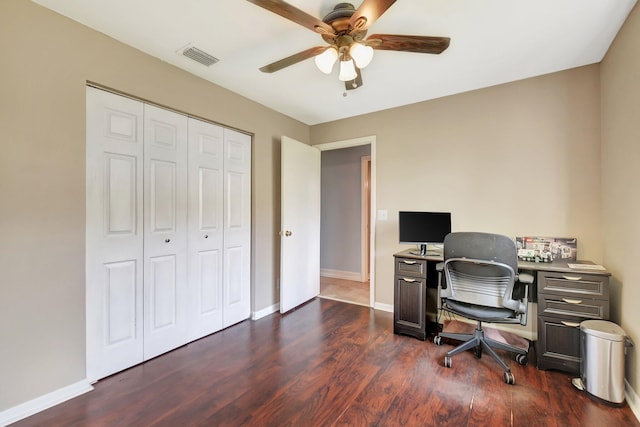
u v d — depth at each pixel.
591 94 2.27
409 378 1.93
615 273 1.94
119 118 1.97
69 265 1.71
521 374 1.98
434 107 2.96
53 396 1.65
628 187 1.75
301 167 3.45
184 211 2.39
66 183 1.70
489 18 1.72
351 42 1.58
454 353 2.12
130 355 2.05
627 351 1.70
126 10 1.64
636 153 1.64
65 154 1.69
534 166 2.49
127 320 2.04
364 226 4.67
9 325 1.51
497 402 1.68
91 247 1.85
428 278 2.58
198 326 2.51
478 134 2.74
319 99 2.97
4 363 1.49
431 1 1.57
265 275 3.14
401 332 2.62
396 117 3.19
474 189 2.76
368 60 1.58
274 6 1.31
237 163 2.86
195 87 2.41
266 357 2.21
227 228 2.76
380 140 3.30
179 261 2.36
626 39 1.74
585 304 1.92
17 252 1.53
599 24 1.78
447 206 2.90
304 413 1.59
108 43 1.88
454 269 2.20
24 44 1.54
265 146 3.13
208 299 2.60
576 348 1.94
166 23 1.76
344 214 4.87
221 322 2.71
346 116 3.50
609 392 1.65
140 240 2.10
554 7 1.63
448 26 1.79
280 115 3.35
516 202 2.57
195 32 1.85
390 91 2.78
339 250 4.92
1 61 1.47
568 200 2.37
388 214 3.25
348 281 4.68
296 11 1.36
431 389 1.81
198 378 1.93
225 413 1.59
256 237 3.02
